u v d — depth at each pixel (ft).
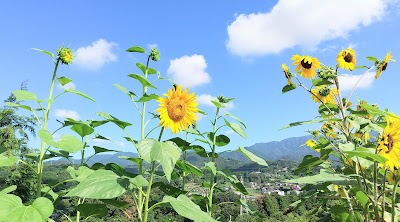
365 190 4.08
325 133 5.40
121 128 4.48
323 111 5.29
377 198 3.79
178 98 3.77
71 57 4.27
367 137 4.85
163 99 3.73
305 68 5.13
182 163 4.03
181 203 3.25
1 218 2.71
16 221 2.71
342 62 5.01
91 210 4.10
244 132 4.85
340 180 3.57
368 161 3.65
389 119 3.55
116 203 4.01
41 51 4.10
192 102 3.82
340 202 5.07
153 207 3.34
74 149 3.50
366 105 4.45
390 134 3.46
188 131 5.14
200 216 3.09
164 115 3.70
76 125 4.59
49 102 4.01
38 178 3.86
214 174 4.75
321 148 4.43
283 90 5.28
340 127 4.74
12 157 3.73
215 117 5.19
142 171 4.35
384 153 3.44
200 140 5.26
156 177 5.12
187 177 6.04
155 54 5.26
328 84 4.92
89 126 4.59
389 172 4.74
